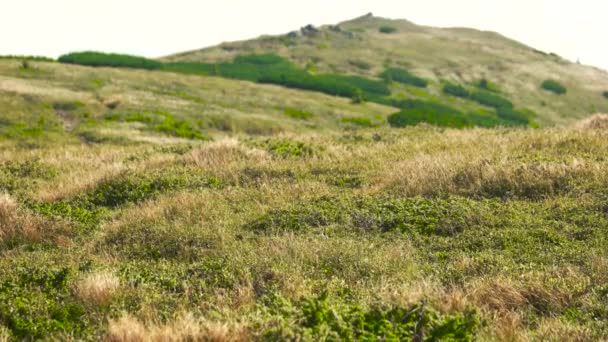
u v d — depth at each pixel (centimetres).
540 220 891
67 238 940
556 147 1389
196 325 515
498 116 8869
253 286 666
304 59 11412
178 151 1825
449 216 938
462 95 10106
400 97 9038
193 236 873
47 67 5716
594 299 594
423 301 539
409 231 907
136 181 1280
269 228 931
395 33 14725
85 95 4556
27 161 1673
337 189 1212
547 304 608
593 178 1048
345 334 487
